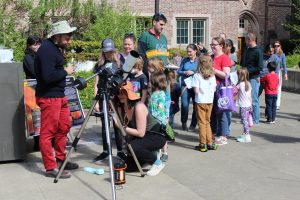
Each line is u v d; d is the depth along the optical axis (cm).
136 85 605
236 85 718
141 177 527
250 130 817
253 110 872
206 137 655
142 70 623
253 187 498
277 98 970
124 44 625
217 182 514
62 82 517
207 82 641
